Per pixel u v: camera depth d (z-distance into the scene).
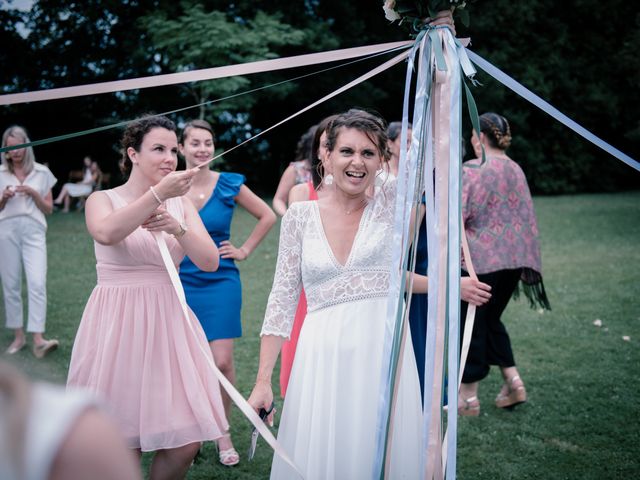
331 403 2.08
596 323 5.16
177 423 2.27
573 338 4.87
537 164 19.23
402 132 1.95
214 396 2.39
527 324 5.26
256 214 3.54
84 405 0.76
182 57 13.68
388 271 2.18
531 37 19.23
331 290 2.16
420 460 2.08
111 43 15.22
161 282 2.39
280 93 16.28
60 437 0.72
